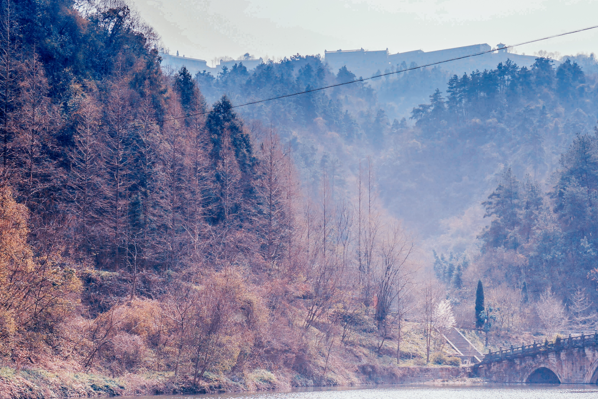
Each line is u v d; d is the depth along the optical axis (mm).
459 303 117875
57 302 42188
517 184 147000
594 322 105938
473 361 81938
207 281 53562
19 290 39469
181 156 72875
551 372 74312
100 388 39875
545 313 103188
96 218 62469
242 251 74125
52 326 42656
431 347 84875
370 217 101625
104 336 45188
